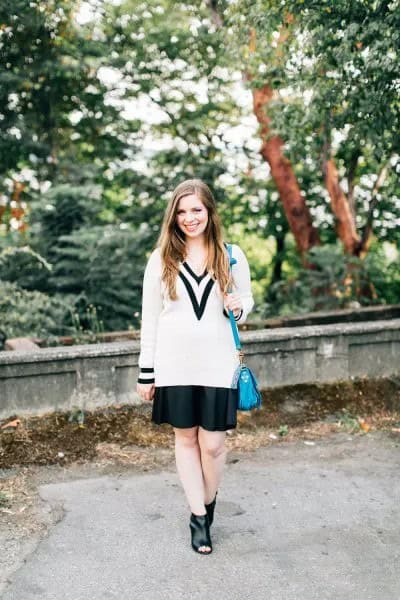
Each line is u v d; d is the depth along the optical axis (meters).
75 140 11.06
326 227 11.52
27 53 9.65
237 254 2.55
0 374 3.82
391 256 12.41
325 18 4.79
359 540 2.71
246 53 6.29
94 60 9.76
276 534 2.76
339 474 3.46
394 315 6.67
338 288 8.76
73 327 6.73
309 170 10.18
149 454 3.71
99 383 4.08
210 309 2.45
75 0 9.55
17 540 2.67
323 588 2.33
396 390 4.74
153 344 2.54
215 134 11.09
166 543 2.67
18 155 10.06
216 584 2.36
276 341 4.50
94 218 8.74
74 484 3.29
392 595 2.29
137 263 8.55
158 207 10.69
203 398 2.44
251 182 11.55
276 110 6.22
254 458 3.69
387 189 8.75
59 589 2.31
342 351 4.73
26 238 7.94
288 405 4.40
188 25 10.02
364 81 4.75
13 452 3.57
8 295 6.41
